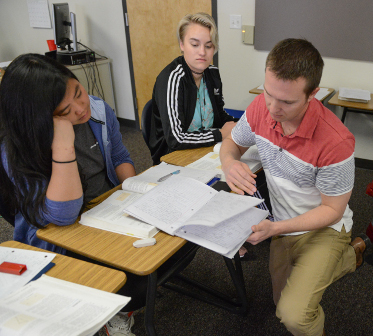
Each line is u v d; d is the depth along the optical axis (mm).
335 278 1305
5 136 1084
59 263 1012
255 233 1080
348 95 2625
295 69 956
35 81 1036
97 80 3980
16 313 794
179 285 1853
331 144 1114
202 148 1785
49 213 1127
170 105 1797
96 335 988
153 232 1095
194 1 3242
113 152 1638
